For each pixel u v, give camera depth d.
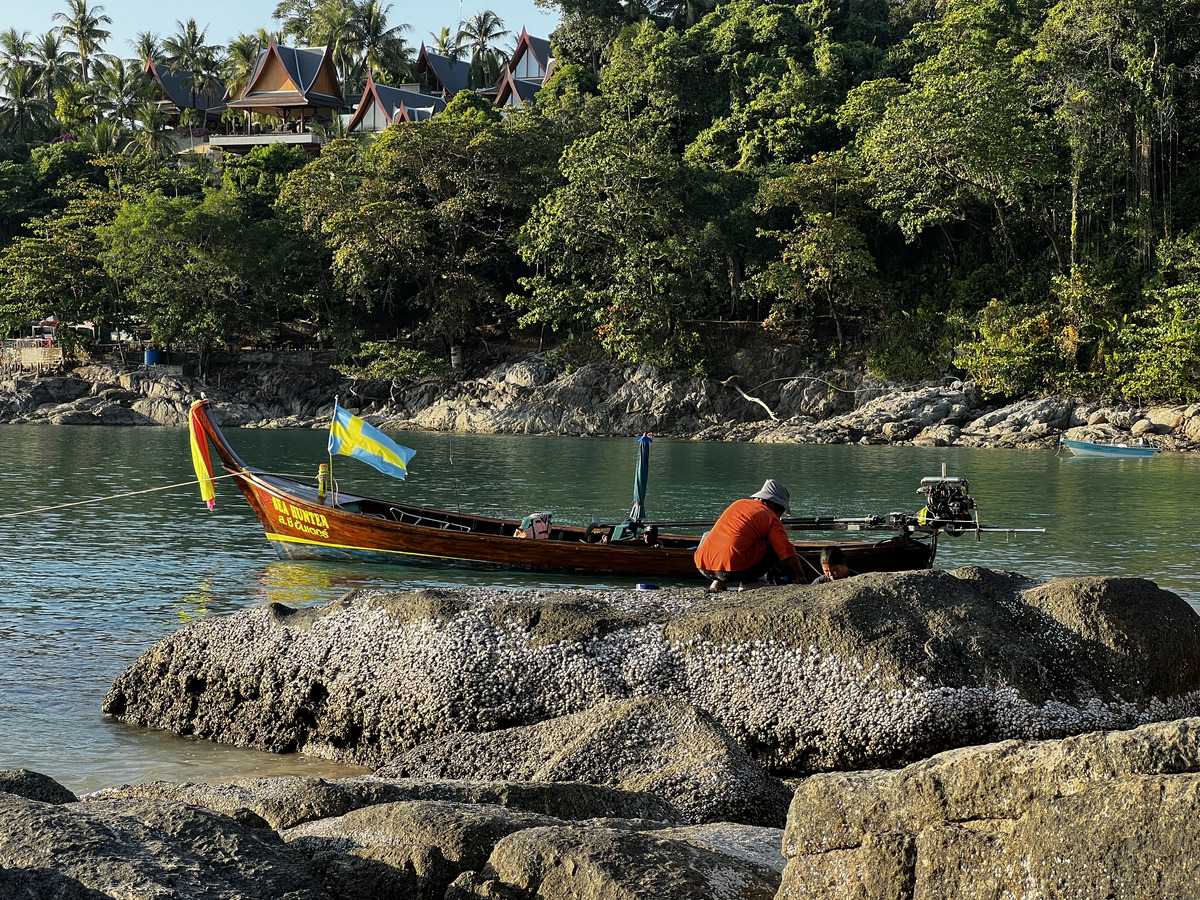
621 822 4.47
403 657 7.25
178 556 16.25
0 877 3.34
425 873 3.91
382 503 17.58
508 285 64.81
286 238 61.53
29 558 15.62
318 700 7.52
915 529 12.87
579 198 54.84
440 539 15.75
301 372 62.84
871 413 50.34
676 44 64.19
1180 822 2.67
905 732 6.20
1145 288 47.78
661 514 21.98
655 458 38.25
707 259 55.53
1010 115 48.03
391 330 65.69
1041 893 2.88
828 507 23.20
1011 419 47.59
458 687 6.99
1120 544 18.19
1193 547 17.81
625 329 55.81
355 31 93.81
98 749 7.62
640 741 5.99
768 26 63.09
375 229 57.53
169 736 7.91
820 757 6.38
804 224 55.78
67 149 76.38
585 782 5.80
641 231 55.72
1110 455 40.16
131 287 61.91
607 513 22.08
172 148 81.25
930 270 56.94
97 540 17.55
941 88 48.47
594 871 3.67
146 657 8.26
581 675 6.86
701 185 56.38
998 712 6.22
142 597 13.06
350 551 16.08
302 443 44.25
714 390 55.62
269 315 62.81
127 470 30.25
